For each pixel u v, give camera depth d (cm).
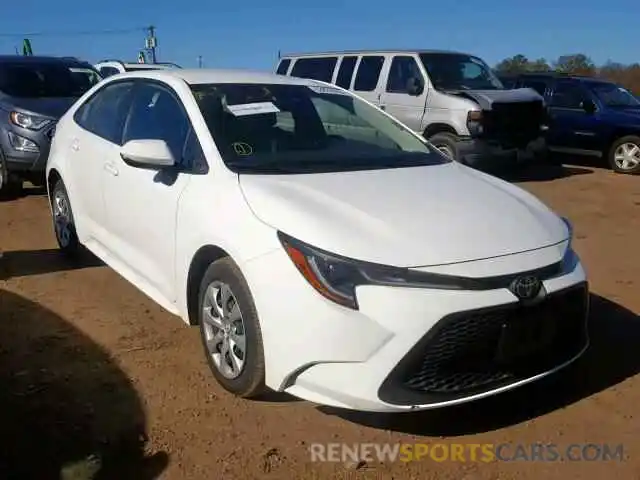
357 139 448
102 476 295
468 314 298
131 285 528
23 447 311
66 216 573
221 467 305
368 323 295
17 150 805
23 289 515
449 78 1080
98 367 392
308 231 315
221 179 371
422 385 302
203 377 383
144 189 425
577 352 349
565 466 313
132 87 491
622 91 1287
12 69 909
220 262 354
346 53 1188
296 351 309
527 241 332
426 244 313
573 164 1341
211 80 448
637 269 609
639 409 362
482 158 1015
